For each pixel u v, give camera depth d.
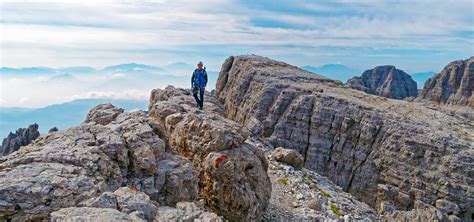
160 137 21.67
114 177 16.33
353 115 71.75
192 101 44.19
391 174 61.94
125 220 11.40
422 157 59.56
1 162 15.62
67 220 11.00
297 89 84.88
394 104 79.38
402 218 36.06
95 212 11.63
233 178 20.03
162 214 13.64
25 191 12.53
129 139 18.58
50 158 15.17
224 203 19.97
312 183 31.84
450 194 54.00
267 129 81.31
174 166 18.89
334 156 71.50
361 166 67.25
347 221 26.12
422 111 75.88
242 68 106.00
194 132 23.09
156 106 30.05
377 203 61.72
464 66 150.25
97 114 27.23
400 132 63.84
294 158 35.97
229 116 100.31
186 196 18.38
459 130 65.25
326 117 74.56
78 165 15.20
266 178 22.72
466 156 55.84
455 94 147.25
